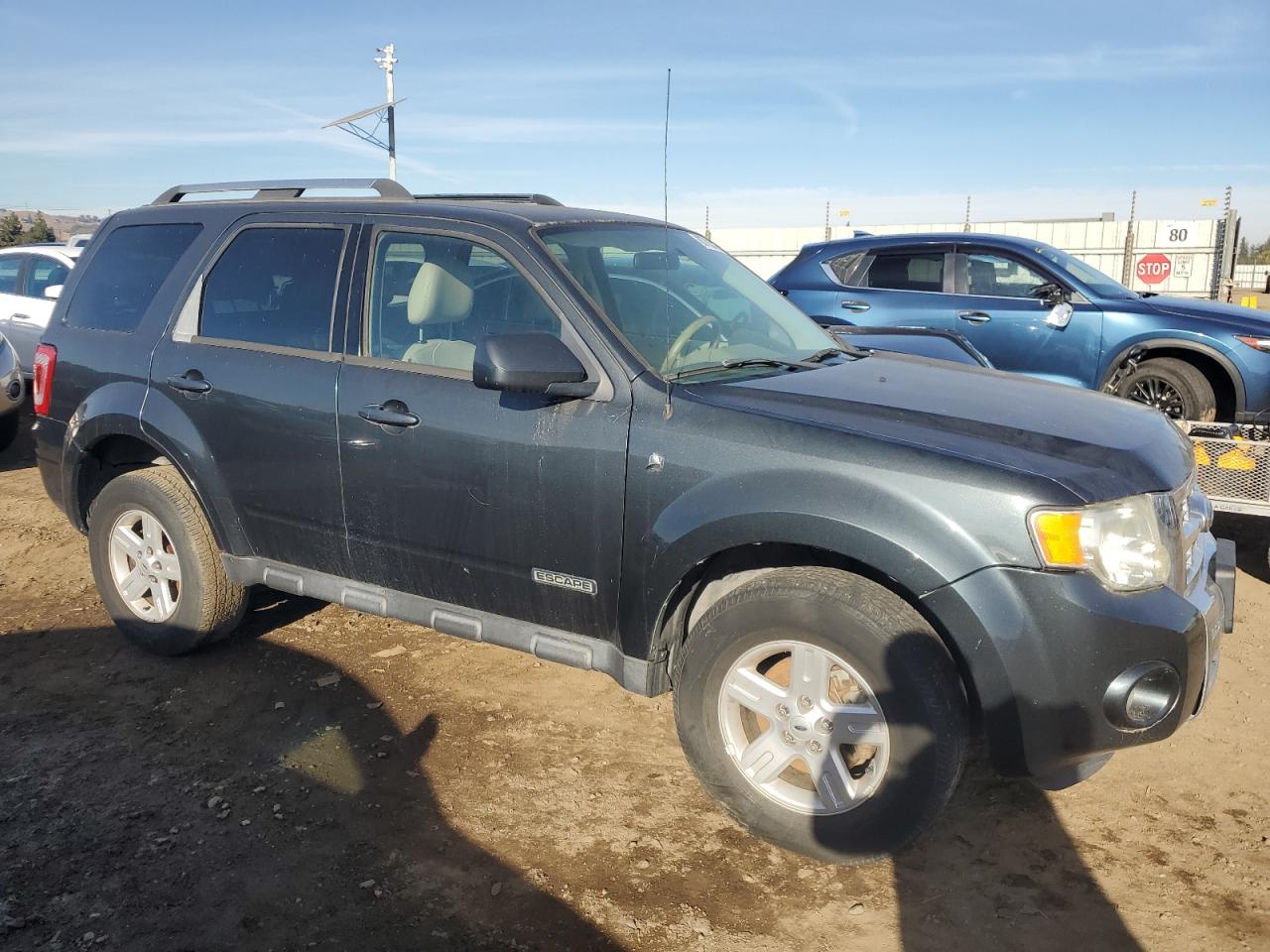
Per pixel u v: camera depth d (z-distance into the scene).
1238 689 4.25
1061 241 21.61
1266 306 21.17
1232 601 3.21
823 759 2.97
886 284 8.43
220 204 4.36
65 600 5.24
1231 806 3.40
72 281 4.68
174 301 4.26
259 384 3.90
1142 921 2.83
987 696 2.71
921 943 2.74
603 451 3.18
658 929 2.79
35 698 4.13
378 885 2.96
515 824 3.28
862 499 2.79
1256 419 5.93
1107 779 3.57
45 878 2.97
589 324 3.31
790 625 2.92
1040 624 2.66
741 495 2.94
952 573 2.70
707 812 3.36
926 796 2.79
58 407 4.55
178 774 3.55
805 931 2.79
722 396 3.14
